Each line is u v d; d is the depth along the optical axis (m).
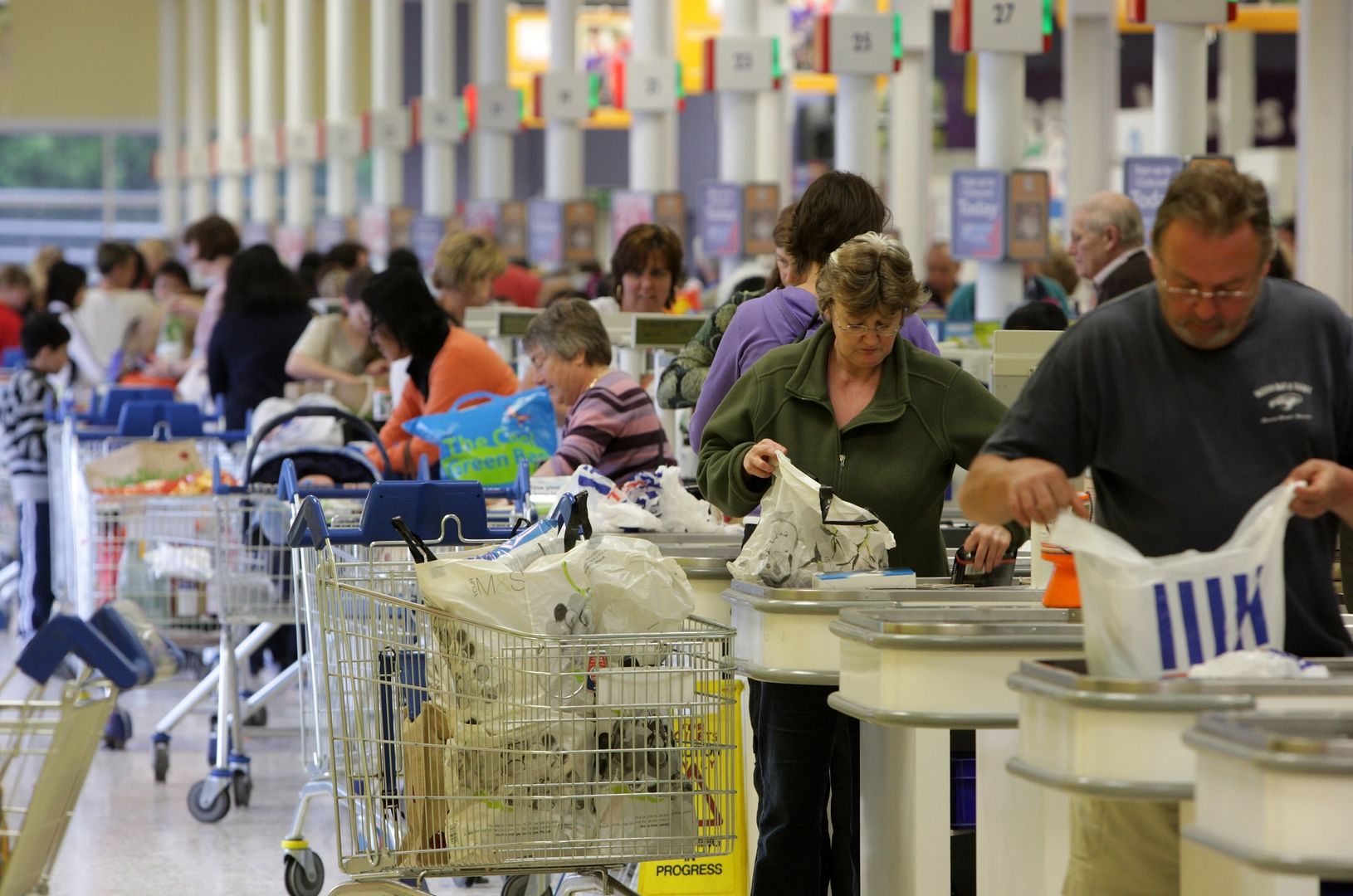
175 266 31.94
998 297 24.42
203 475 16.17
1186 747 6.02
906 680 7.18
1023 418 6.96
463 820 8.38
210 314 27.61
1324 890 6.48
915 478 9.06
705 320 15.41
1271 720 5.67
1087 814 7.05
